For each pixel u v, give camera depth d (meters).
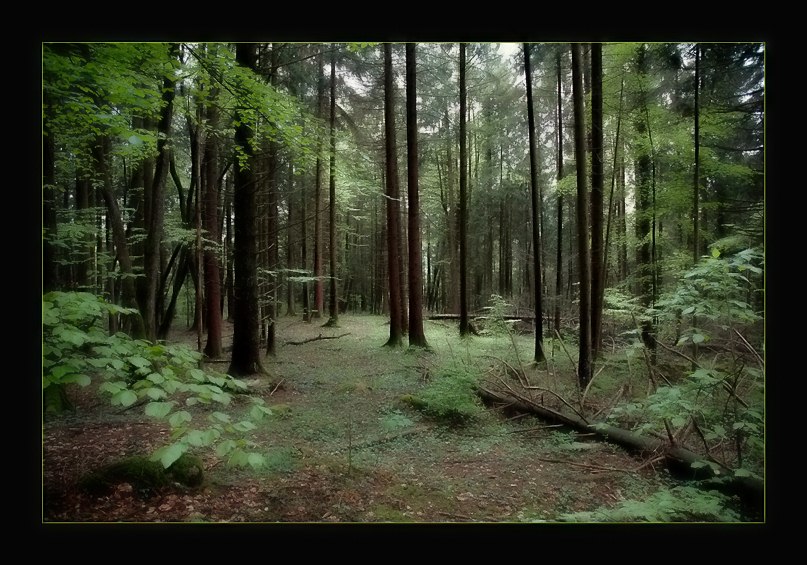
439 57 14.95
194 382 2.79
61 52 3.98
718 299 4.62
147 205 12.34
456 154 23.50
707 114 9.88
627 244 12.73
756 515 4.22
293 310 23.56
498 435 6.79
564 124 16.42
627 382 8.01
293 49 11.35
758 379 5.02
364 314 27.39
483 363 10.41
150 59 4.82
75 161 9.16
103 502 3.65
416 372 10.02
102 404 6.53
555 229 23.81
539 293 10.57
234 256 8.75
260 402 2.77
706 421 5.40
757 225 9.49
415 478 5.11
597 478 5.24
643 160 11.37
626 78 10.49
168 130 9.06
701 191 11.04
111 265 14.00
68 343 2.54
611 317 11.98
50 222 6.77
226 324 18.80
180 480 4.16
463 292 13.75
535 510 4.42
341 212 21.55
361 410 7.50
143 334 8.80
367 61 15.10
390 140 13.52
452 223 23.00
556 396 7.35
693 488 4.58
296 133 6.54
